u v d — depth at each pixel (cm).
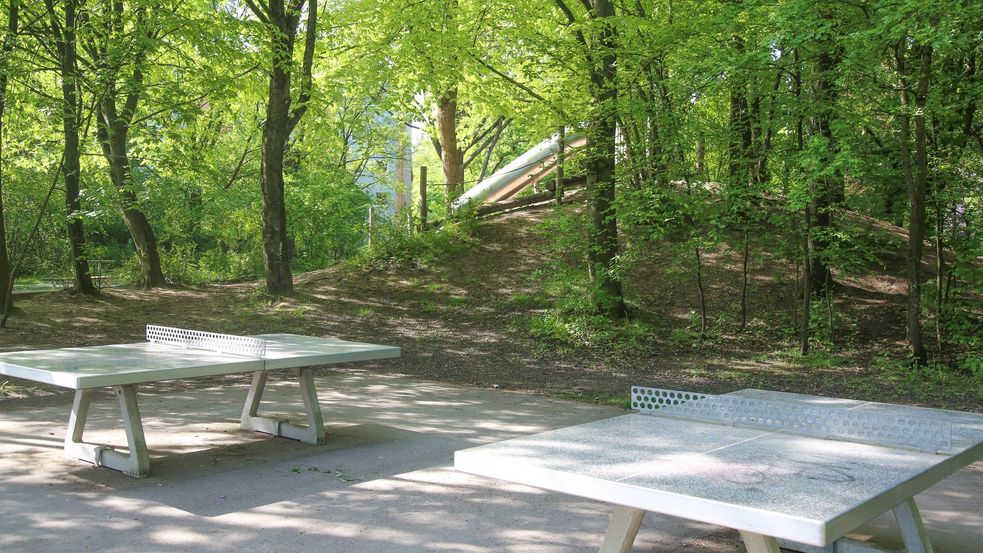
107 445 559
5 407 723
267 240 1388
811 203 1053
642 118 1117
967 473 514
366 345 636
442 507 436
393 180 2567
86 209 1320
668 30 1023
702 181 1151
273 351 584
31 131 1203
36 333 1097
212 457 550
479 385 884
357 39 1454
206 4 1458
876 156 1045
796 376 927
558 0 1201
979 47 919
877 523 416
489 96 1320
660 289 1294
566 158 1318
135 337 1112
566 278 1227
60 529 393
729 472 263
